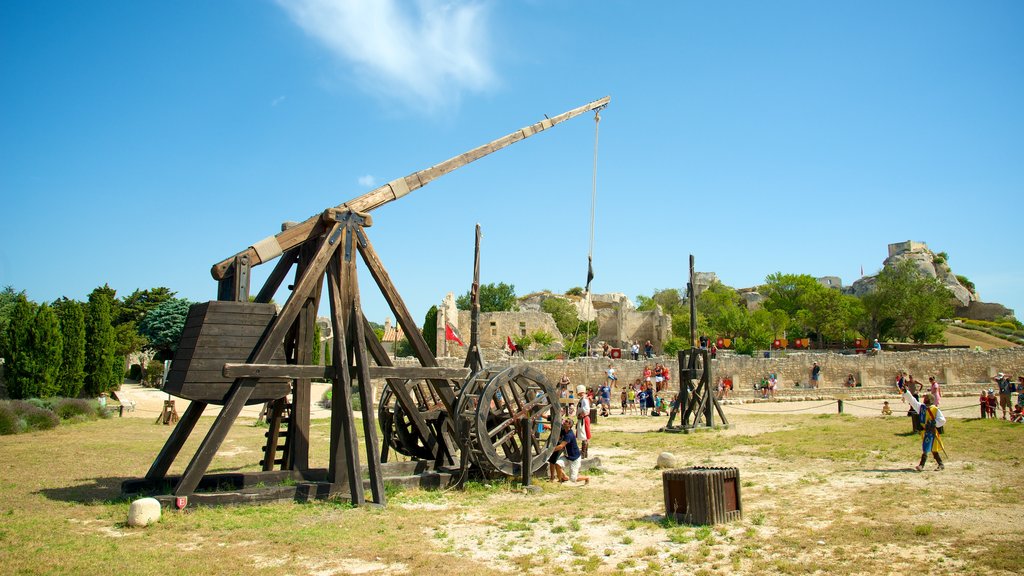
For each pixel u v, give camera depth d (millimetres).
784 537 8031
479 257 15281
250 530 8859
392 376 12320
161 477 11234
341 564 7375
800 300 83062
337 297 11820
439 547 8117
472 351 14922
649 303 92438
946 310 82312
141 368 53344
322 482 11484
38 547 7828
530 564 7266
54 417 23844
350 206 12156
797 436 19703
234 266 11250
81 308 33438
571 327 80062
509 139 14352
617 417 31953
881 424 22000
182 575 6836
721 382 40469
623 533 8672
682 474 9148
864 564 6855
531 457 12898
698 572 6855
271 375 10812
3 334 35438
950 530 8070
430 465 13695
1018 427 19453
